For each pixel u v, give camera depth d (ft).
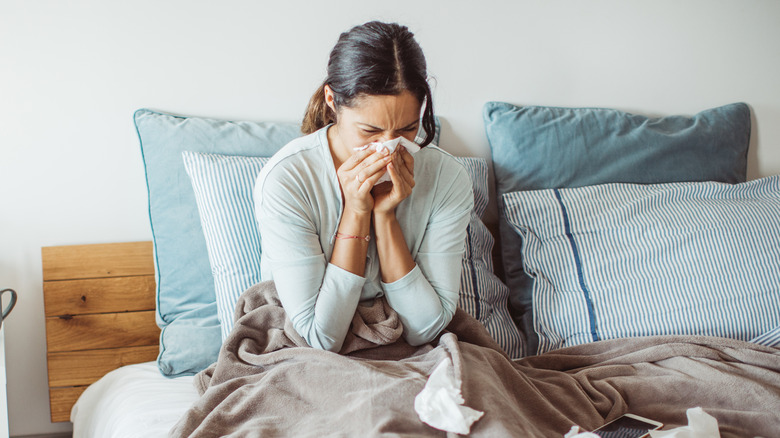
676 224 5.83
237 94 6.10
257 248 5.36
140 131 5.73
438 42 6.41
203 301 5.68
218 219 5.35
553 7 6.57
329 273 4.38
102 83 5.82
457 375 3.83
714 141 6.66
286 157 4.43
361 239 4.37
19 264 5.89
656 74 6.88
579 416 4.23
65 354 5.86
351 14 6.21
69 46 5.71
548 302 5.79
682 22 6.83
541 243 5.96
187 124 5.77
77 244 5.96
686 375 4.58
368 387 3.94
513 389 4.26
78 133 5.84
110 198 5.99
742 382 4.42
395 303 4.54
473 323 4.88
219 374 4.48
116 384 5.40
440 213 4.63
